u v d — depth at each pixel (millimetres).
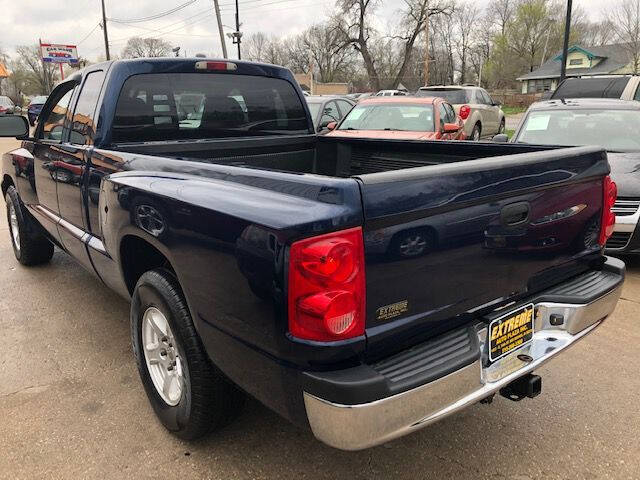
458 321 2320
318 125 11562
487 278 2369
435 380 2055
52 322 4320
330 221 1836
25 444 2826
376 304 2002
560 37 68750
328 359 1932
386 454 2768
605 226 2949
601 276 2920
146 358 2979
